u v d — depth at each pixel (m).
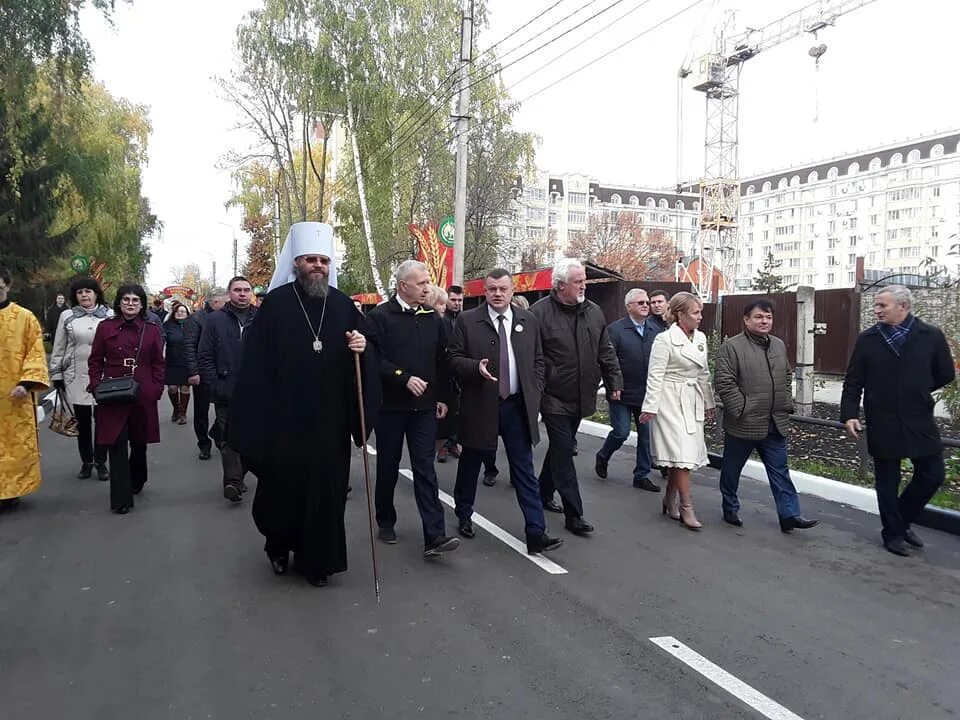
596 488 7.50
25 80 18.39
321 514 4.49
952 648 3.82
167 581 4.67
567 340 5.62
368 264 27.62
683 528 6.03
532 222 101.38
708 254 58.16
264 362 4.54
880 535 5.88
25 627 3.96
